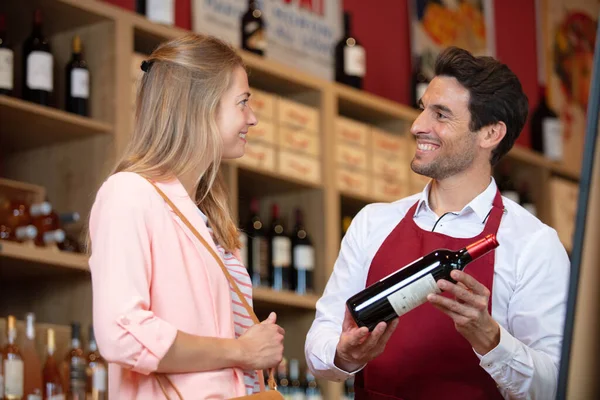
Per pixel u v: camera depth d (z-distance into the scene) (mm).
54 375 3320
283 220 4516
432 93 2326
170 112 1994
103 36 3715
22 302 3666
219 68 2029
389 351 2227
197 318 1872
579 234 1019
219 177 2184
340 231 4781
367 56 5371
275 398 1817
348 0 5363
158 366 1767
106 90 3666
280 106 4332
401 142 4898
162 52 2049
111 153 3598
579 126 6543
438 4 5812
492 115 2289
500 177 5730
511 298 2207
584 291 998
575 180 6145
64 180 3699
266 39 4820
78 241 3602
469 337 2023
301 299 4199
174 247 1890
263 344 1903
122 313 1769
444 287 1922
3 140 3717
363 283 2348
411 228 2309
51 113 3438
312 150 4449
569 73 6582
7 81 3451
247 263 4199
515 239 2230
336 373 2188
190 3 4508
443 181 2320
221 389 1831
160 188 1933
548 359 2109
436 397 2170
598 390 979
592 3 6898
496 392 2164
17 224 3342
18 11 3719
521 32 6363
